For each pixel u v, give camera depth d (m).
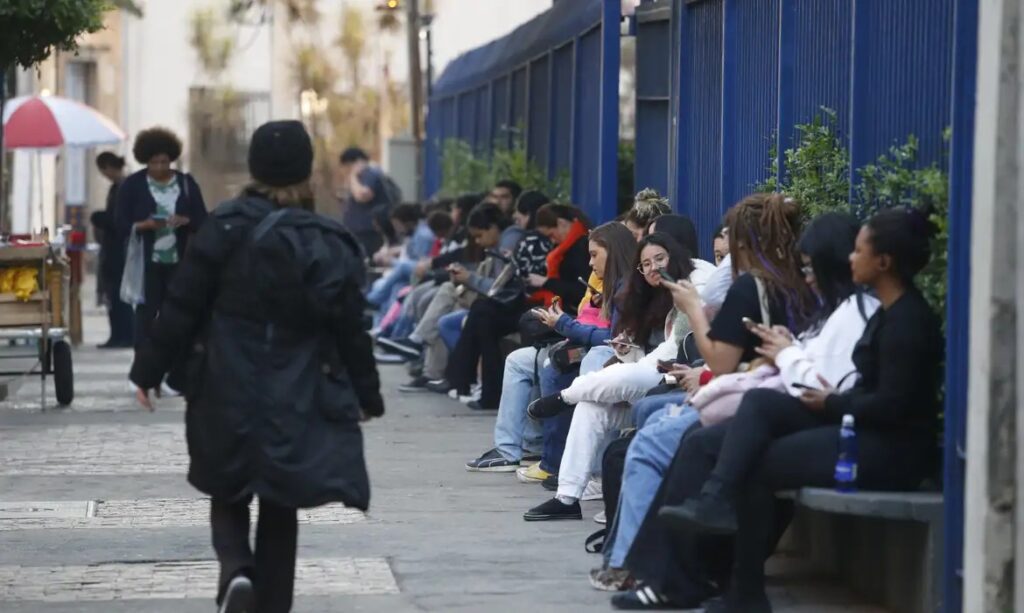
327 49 83.25
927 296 14.67
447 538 18.12
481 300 29.64
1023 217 12.52
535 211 30.16
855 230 14.85
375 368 13.51
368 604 15.16
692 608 14.93
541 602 15.22
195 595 15.48
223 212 13.19
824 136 19.25
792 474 13.87
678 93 26.69
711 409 14.64
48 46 27.42
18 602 15.17
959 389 13.18
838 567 16.30
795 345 14.44
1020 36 12.48
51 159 60.94
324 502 12.95
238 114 81.19
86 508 19.91
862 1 17.92
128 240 30.92
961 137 13.15
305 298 13.00
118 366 37.75
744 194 23.38
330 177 82.69
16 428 27.17
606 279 20.27
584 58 34.34
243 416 12.93
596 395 18.59
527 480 21.91
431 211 42.81
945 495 13.32
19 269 28.52
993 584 12.65
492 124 50.75
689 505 13.84
